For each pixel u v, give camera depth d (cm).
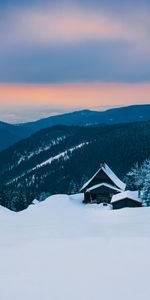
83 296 1188
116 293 1202
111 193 7519
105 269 1452
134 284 1273
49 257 1667
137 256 1614
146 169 8794
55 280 1345
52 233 2303
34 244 1952
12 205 11300
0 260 1636
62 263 1562
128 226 2512
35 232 2356
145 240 1923
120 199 6203
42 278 1371
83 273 1416
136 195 6606
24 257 1678
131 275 1365
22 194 12006
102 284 1286
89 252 1734
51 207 4925
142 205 6306
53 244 1941
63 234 2264
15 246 1911
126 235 2123
